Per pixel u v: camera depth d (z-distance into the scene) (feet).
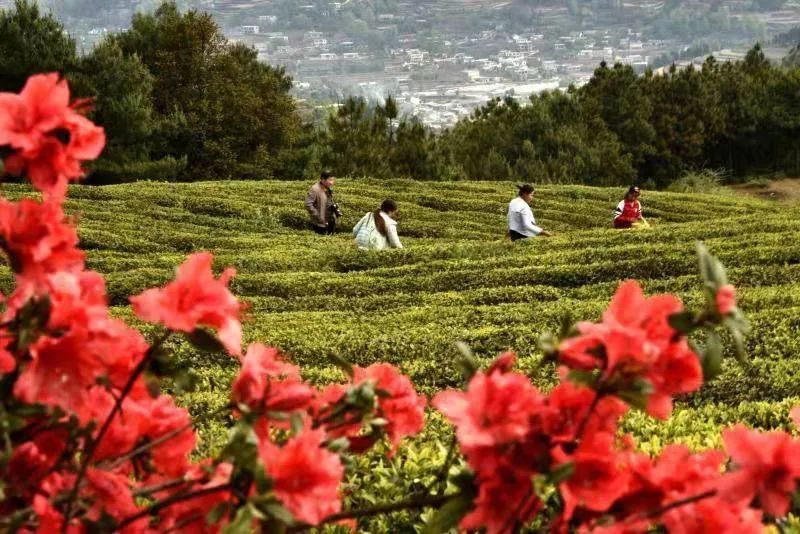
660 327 7.84
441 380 28.43
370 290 44.57
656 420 19.99
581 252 48.60
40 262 7.62
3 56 105.91
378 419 9.57
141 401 8.92
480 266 48.26
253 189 88.94
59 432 8.20
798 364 27.30
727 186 169.37
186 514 8.34
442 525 7.84
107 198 77.46
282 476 7.41
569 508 7.51
